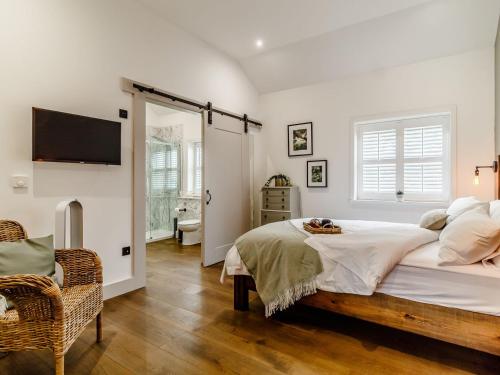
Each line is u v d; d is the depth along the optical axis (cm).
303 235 234
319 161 430
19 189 216
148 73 309
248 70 451
